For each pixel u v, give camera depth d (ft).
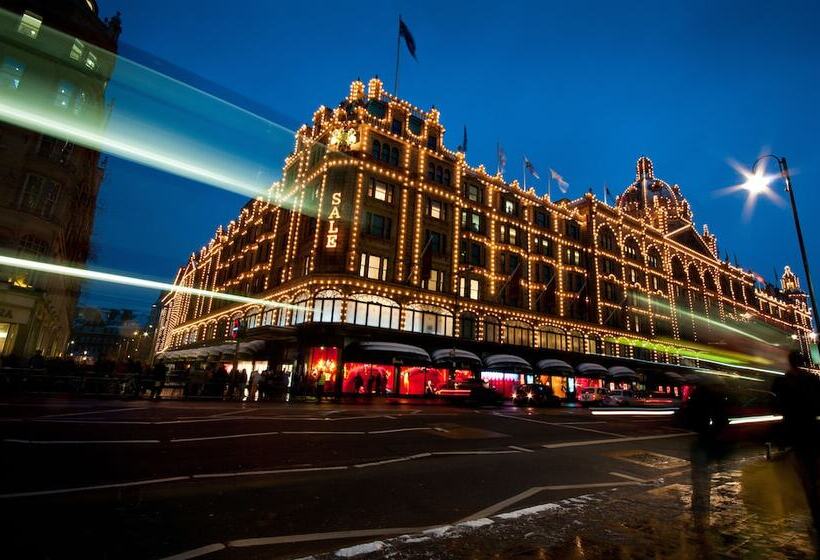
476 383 90.99
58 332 144.46
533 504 20.12
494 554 12.57
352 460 28.19
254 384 80.12
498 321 131.85
